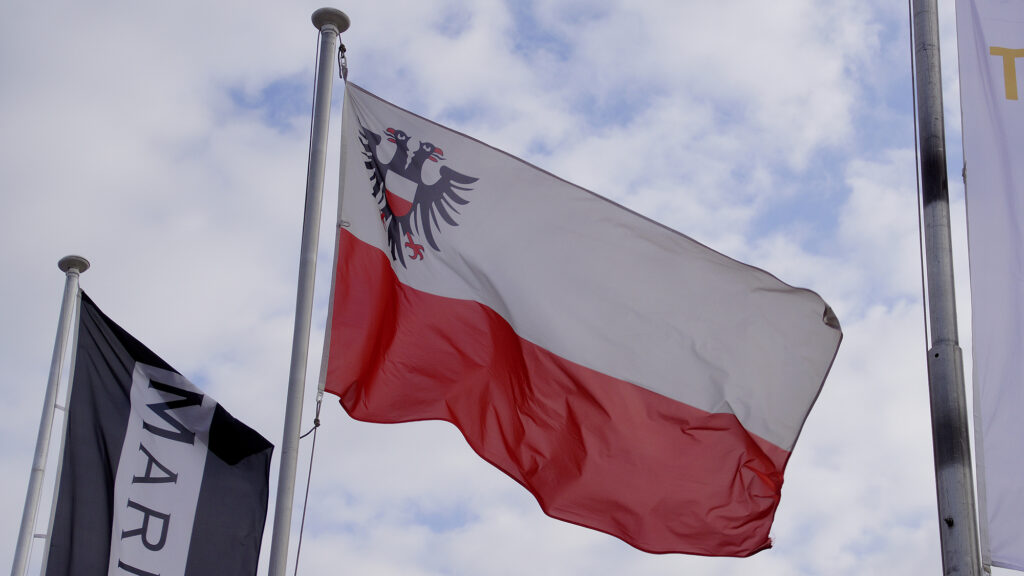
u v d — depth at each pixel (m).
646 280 16.42
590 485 15.59
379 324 15.39
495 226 16.25
